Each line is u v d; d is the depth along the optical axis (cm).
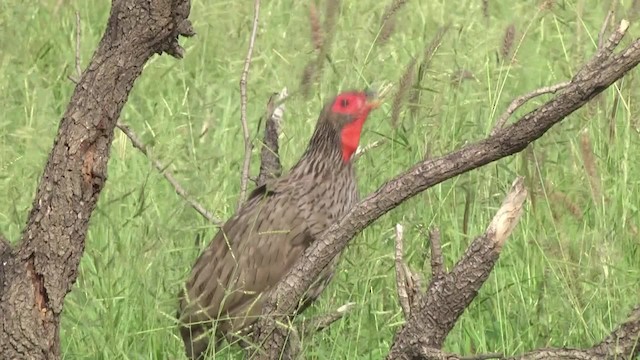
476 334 1075
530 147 1145
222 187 1291
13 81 1645
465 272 818
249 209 1071
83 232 816
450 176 837
